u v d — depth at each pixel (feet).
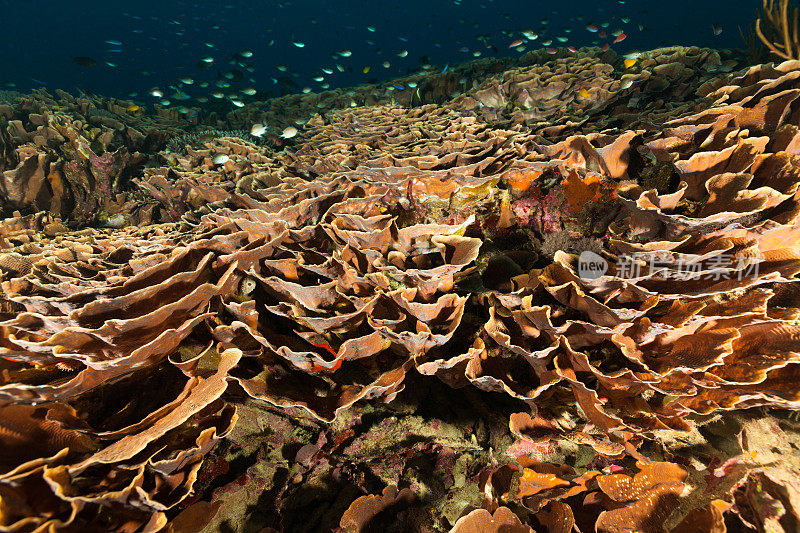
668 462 6.52
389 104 24.23
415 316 7.48
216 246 8.88
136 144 24.18
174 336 6.66
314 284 9.46
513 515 6.39
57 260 10.36
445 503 7.39
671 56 17.90
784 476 6.20
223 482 7.64
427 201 11.22
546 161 10.41
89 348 6.46
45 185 16.65
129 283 7.43
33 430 5.85
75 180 17.60
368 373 8.42
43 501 5.37
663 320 7.04
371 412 8.45
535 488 6.79
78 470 5.36
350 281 8.30
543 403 7.48
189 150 20.16
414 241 9.35
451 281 8.33
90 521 5.70
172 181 17.56
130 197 18.92
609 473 7.09
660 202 7.62
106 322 6.03
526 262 9.78
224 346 7.68
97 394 7.14
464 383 7.95
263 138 25.96
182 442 6.68
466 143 12.46
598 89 15.55
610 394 7.17
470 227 10.98
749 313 6.35
